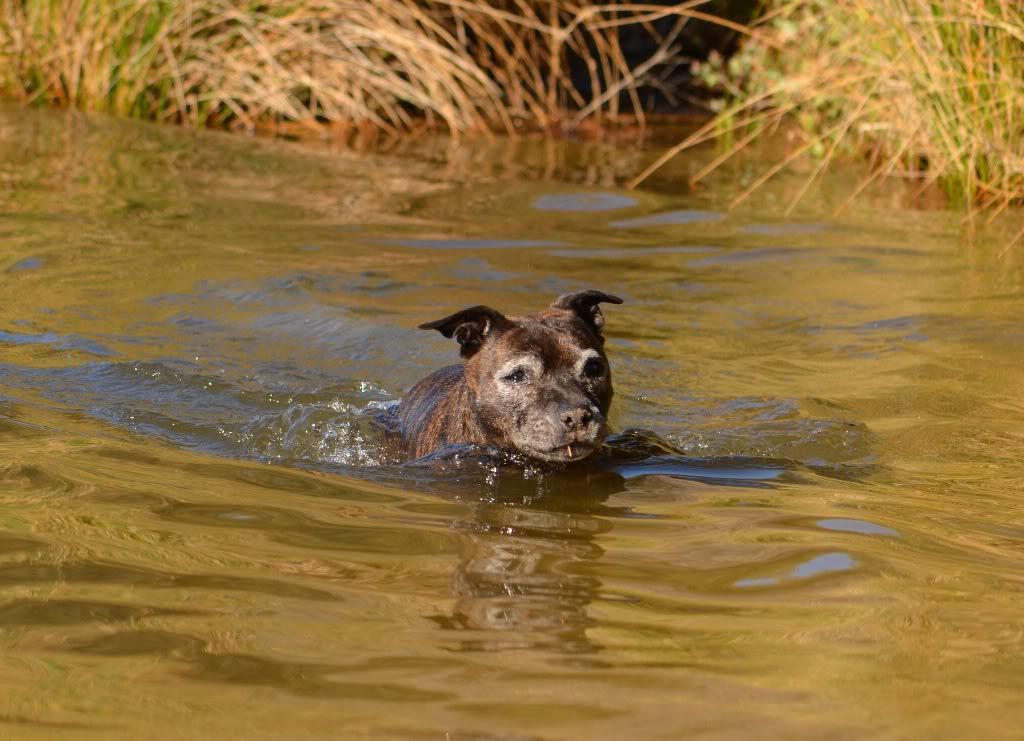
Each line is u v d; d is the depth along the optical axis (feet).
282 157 56.29
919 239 44.34
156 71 63.16
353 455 25.17
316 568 17.87
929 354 31.73
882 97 53.06
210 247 40.68
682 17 75.61
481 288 37.35
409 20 66.69
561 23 73.26
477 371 25.59
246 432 26.02
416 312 34.99
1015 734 13.16
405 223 45.16
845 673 14.62
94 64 63.05
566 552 18.90
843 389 29.30
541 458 24.18
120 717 13.17
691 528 20.27
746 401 28.55
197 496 21.16
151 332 32.37
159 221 43.70
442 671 14.47
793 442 25.71
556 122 68.59
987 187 48.52
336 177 52.65
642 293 37.47
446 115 64.95
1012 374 30.09
